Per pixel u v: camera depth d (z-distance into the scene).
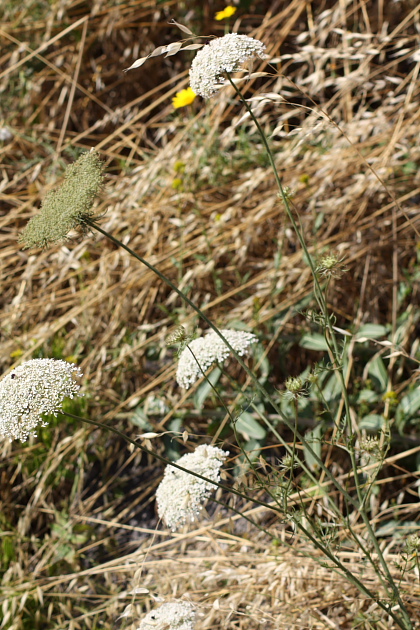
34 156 2.55
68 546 1.79
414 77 1.99
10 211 2.46
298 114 2.36
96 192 1.29
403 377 1.85
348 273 1.99
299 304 1.88
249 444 1.77
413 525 1.65
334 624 1.51
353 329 1.81
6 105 2.69
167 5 2.64
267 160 2.19
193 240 2.10
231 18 2.64
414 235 2.04
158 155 2.25
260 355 1.80
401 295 1.91
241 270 2.11
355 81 2.07
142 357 2.01
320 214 1.90
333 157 1.99
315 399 1.76
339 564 1.35
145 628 1.37
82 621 1.71
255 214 2.09
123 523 1.84
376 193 2.05
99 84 2.71
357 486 1.34
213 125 2.30
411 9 2.42
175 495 1.40
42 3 2.76
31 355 1.98
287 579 1.56
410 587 1.51
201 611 1.54
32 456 1.88
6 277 2.31
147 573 1.72
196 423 1.92
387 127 2.07
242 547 1.68
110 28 2.63
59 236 1.28
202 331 1.94
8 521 1.84
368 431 1.74
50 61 2.77
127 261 1.99
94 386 1.88
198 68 1.31
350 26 2.53
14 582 1.73
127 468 1.94
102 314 2.02
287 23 2.47
